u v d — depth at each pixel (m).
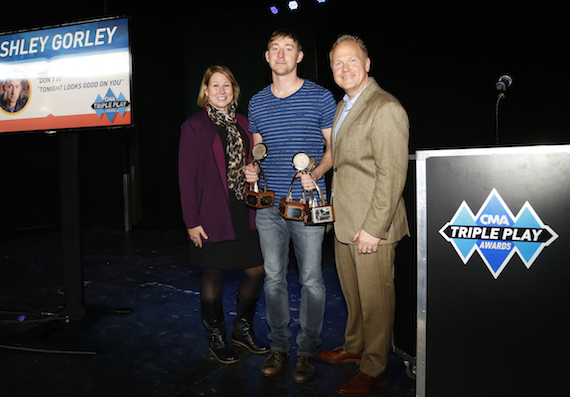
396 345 1.86
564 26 3.70
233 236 1.94
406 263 1.77
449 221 1.35
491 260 1.31
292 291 3.08
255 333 2.32
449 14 4.20
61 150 2.37
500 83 2.26
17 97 2.36
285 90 1.78
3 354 2.11
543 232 1.26
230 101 2.00
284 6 4.73
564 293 1.25
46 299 2.98
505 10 3.94
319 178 1.74
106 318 2.59
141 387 1.79
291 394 1.72
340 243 1.82
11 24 5.22
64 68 2.29
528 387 1.29
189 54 5.65
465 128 4.23
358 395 1.70
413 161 1.71
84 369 1.95
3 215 5.30
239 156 1.97
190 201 1.92
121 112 2.21
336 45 1.68
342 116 1.74
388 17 4.48
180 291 3.11
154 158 5.90
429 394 1.40
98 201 6.11
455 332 1.36
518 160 1.28
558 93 3.76
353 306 1.89
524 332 1.29
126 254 4.37
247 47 5.38
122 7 5.42
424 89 4.39
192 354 2.10
